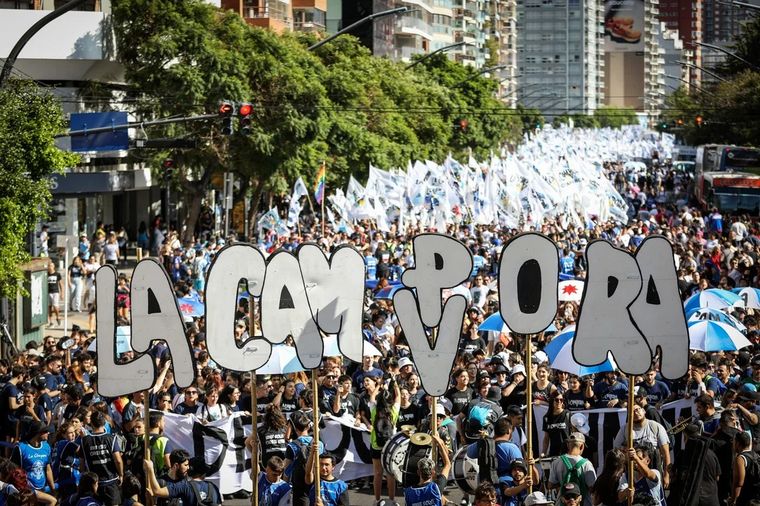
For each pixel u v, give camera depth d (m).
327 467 17.38
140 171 71.88
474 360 24.67
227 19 64.62
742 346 23.98
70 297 49.00
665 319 17.47
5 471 17.33
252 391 17.39
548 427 20.92
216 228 66.44
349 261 17.66
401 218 59.75
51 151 33.38
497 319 27.84
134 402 22.47
